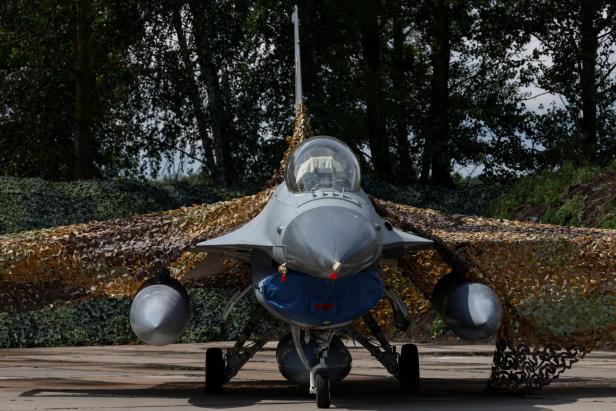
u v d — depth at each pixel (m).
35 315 42.75
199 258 21.33
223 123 65.19
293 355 19.44
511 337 20.36
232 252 19.73
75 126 65.00
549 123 69.69
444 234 20.41
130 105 68.31
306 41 63.31
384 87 72.25
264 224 18.45
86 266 20.16
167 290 18.44
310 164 18.23
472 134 68.94
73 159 73.19
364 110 71.25
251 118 64.19
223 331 21.27
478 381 23.80
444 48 71.06
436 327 42.47
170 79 66.00
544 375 20.19
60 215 52.28
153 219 21.78
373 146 69.81
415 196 59.66
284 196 18.33
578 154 65.31
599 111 72.38
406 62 76.69
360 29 65.12
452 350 37.31
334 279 15.88
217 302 45.81
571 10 69.50
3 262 19.80
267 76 65.06
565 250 20.17
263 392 20.91
